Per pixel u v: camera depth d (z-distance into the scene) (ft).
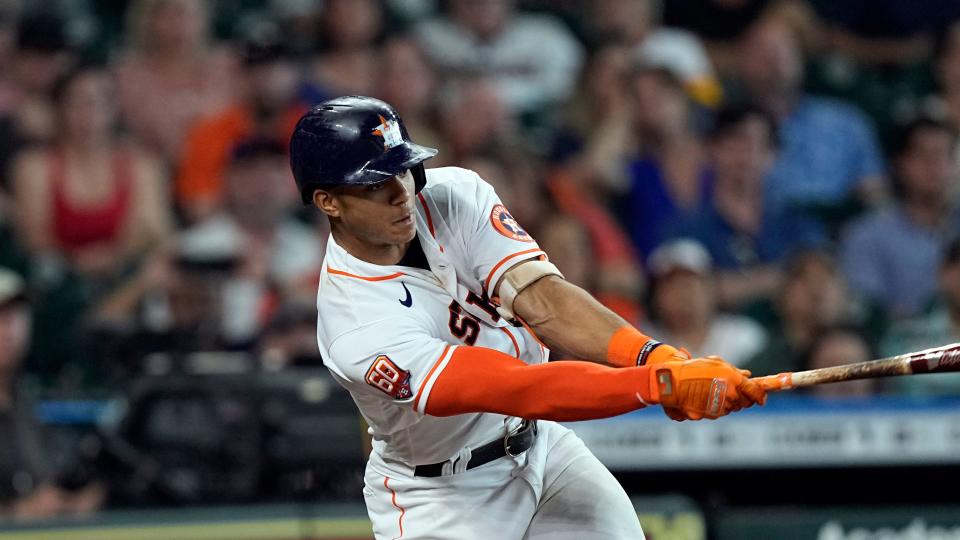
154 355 76.54
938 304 91.15
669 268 82.43
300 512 64.64
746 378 33.01
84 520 62.90
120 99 87.45
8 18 88.53
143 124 87.61
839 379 32.68
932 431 75.05
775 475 76.23
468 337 37.63
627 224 90.53
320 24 91.86
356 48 91.25
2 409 67.67
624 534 38.83
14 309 69.00
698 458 73.77
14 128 86.02
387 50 91.15
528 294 36.63
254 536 63.98
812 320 86.07
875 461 74.79
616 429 73.56
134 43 89.71
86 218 84.48
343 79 90.43
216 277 82.79
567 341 35.86
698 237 89.92
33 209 84.58
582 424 73.41
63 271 83.76
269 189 84.84
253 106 87.51
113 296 82.74
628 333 34.99
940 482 76.48
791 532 69.97
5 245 84.38
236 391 67.15
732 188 92.02
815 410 75.05
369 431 41.09
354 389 37.58
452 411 35.12
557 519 39.42
